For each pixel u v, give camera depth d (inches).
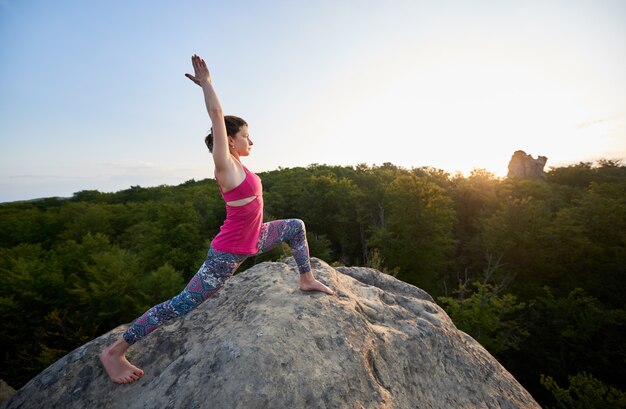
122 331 86.4
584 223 935.0
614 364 606.9
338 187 1598.2
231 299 89.5
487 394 83.0
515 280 918.4
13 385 644.1
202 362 63.5
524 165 2512.3
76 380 72.6
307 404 56.1
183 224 1180.5
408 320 93.0
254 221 66.1
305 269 84.7
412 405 68.7
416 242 984.9
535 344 671.8
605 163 2442.2
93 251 1090.1
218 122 56.7
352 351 68.5
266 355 61.1
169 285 808.3
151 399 60.4
